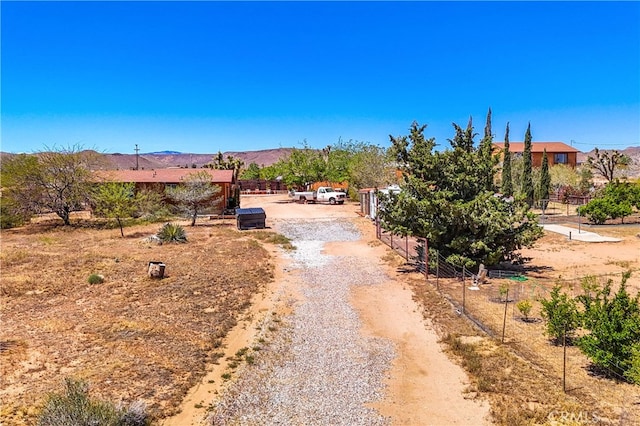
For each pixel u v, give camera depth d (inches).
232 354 412.5
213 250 860.0
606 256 799.1
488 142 714.2
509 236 664.4
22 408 293.4
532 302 548.1
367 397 341.7
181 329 458.6
